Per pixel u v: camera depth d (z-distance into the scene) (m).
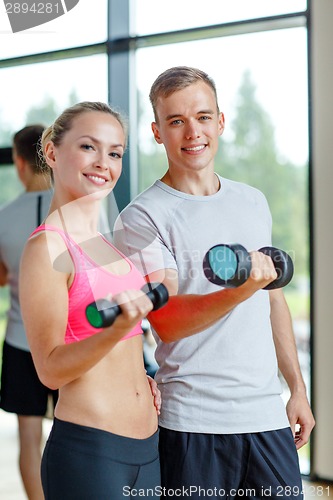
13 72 4.31
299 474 1.78
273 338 1.97
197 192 1.82
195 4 3.80
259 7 3.66
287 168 3.70
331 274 3.50
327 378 3.51
